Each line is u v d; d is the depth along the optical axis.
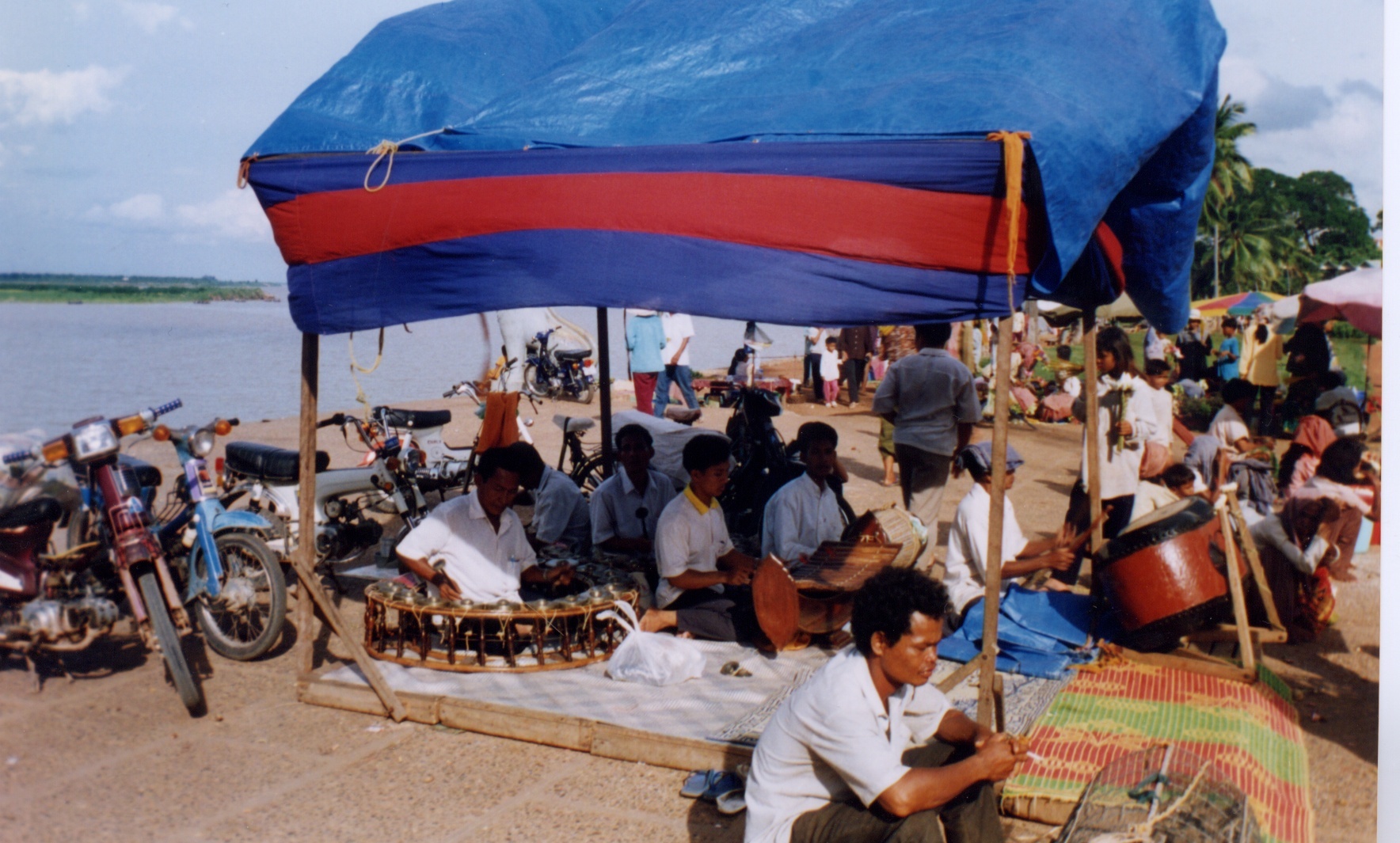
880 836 2.93
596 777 4.18
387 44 5.10
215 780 4.16
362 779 4.18
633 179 4.11
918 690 3.23
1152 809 3.39
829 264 3.85
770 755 3.10
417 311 4.55
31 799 3.98
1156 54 4.20
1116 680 4.89
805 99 4.14
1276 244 69.25
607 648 5.22
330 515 6.60
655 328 13.16
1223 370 17.73
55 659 5.50
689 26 4.77
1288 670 5.47
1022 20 4.14
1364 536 6.42
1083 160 3.57
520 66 5.30
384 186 4.46
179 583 5.93
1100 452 6.47
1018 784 3.85
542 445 12.23
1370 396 16.56
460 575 5.29
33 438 5.00
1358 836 3.69
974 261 3.65
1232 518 5.20
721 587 5.70
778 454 7.36
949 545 5.68
